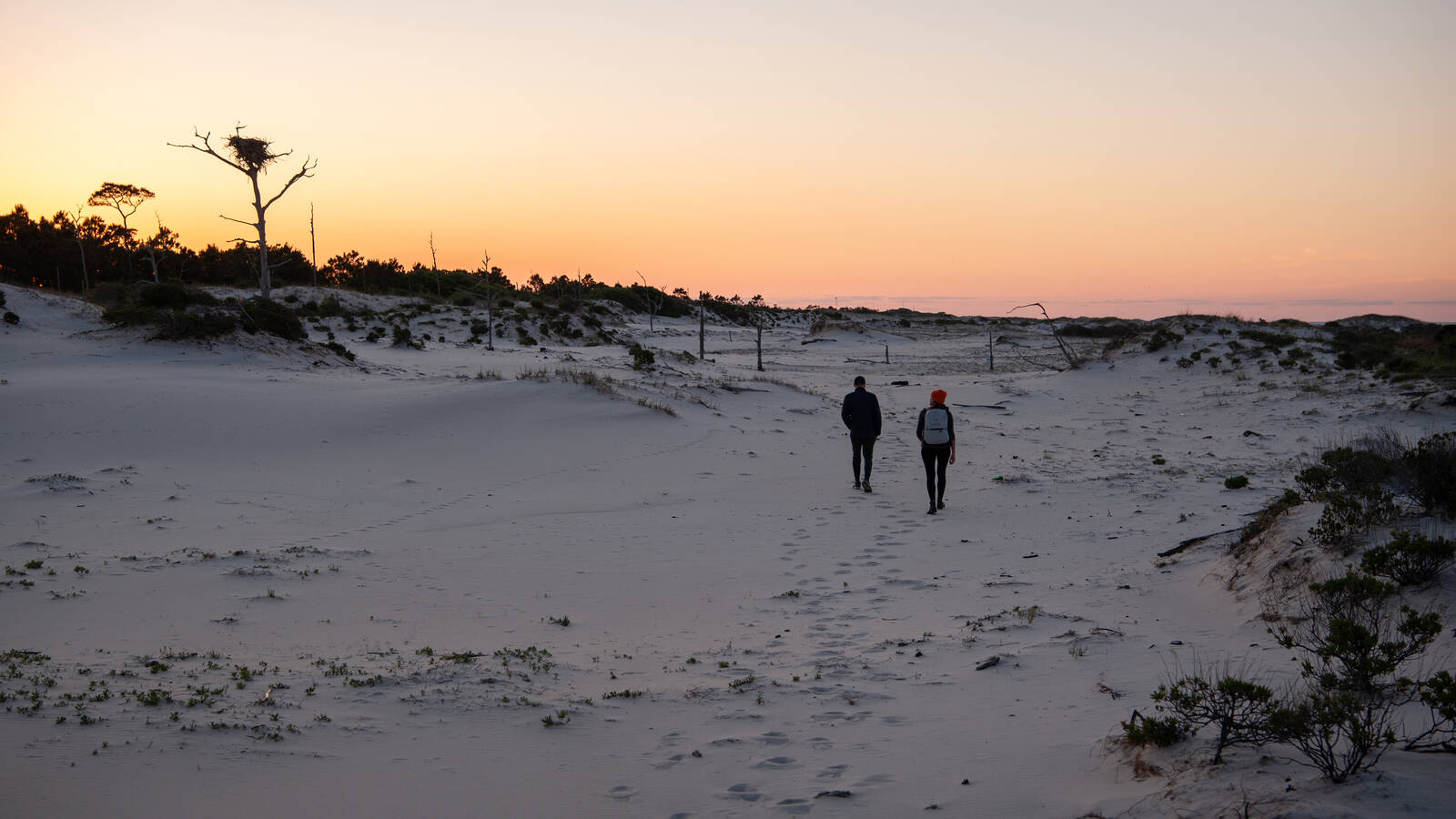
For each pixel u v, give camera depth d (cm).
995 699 545
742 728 523
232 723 523
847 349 7562
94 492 1403
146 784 438
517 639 753
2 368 2573
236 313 3325
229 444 1822
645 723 539
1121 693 523
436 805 421
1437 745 377
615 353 4809
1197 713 427
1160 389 3344
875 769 450
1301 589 654
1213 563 830
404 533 1212
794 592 901
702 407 2645
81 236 6569
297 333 3400
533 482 1630
